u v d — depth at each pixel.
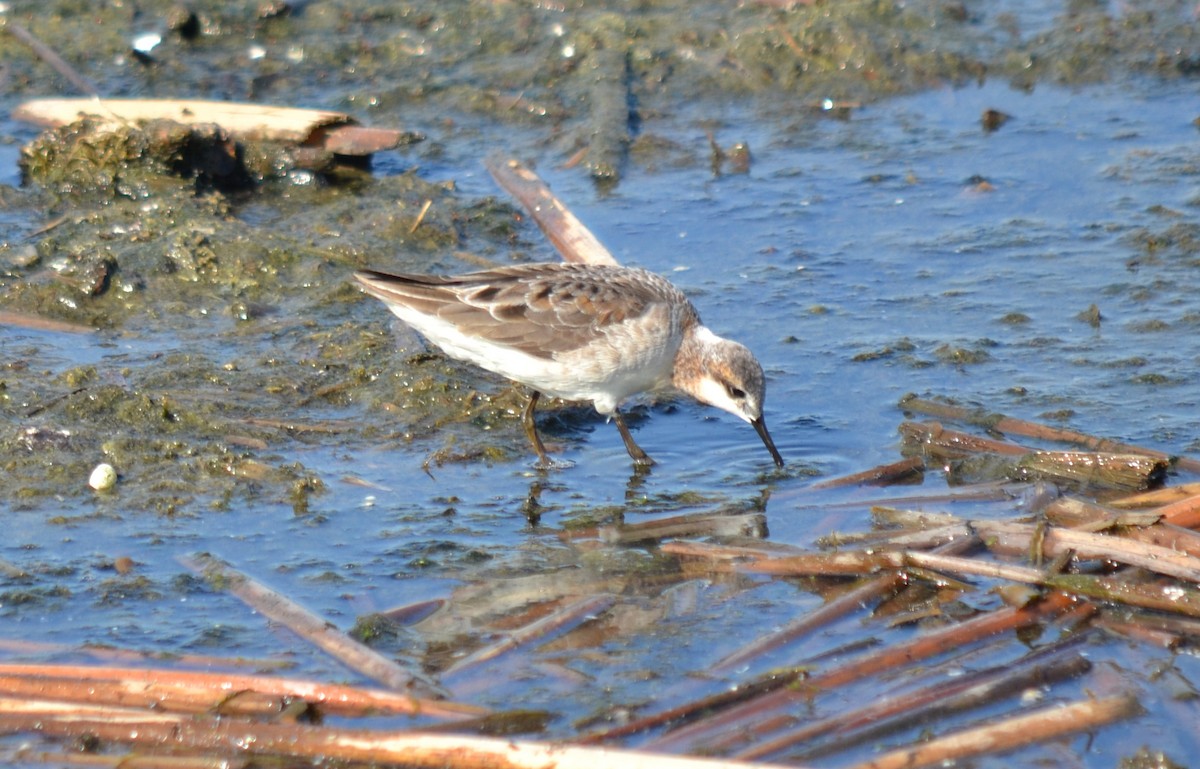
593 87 20.97
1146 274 15.98
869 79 21.56
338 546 11.04
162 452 12.23
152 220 16.27
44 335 14.30
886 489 12.10
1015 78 21.75
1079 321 15.02
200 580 10.38
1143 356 14.16
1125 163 18.92
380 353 14.13
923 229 17.42
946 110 20.97
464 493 12.04
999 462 12.21
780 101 21.22
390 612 10.05
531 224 17.39
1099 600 10.03
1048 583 10.06
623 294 12.60
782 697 9.07
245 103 19.36
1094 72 21.73
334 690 8.84
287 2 22.62
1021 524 10.77
